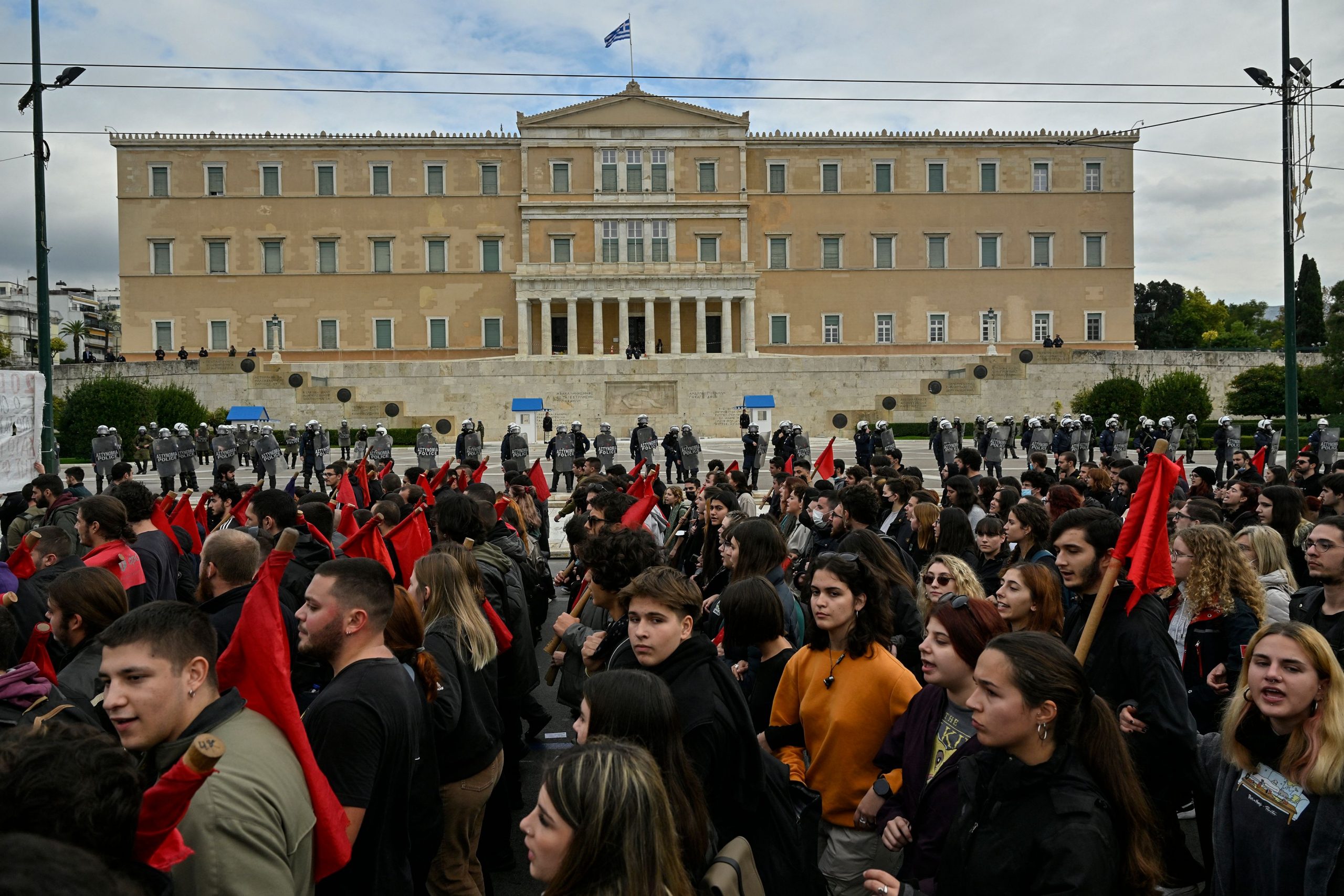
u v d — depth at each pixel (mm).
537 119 80688
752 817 4883
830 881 5613
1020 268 82812
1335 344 62812
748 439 40438
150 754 4012
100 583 5754
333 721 4555
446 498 8320
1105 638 5887
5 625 4711
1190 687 7074
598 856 3174
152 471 47562
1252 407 69562
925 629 6898
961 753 4773
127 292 79625
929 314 82938
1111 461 18844
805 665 5941
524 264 79688
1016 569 6414
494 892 7016
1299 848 4219
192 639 4016
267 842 3801
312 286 80688
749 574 7520
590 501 10031
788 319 82812
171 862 3402
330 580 4902
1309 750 4254
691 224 81688
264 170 80312
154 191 79688
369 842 4602
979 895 3980
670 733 4109
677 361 70188
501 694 8320
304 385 68500
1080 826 3842
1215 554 6855
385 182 81250
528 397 69312
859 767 5605
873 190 82625
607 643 6469
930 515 10883
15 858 2191
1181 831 5586
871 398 71625
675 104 81062
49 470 22438
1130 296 83000
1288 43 22734
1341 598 6871
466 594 6355
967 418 70000
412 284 81250
